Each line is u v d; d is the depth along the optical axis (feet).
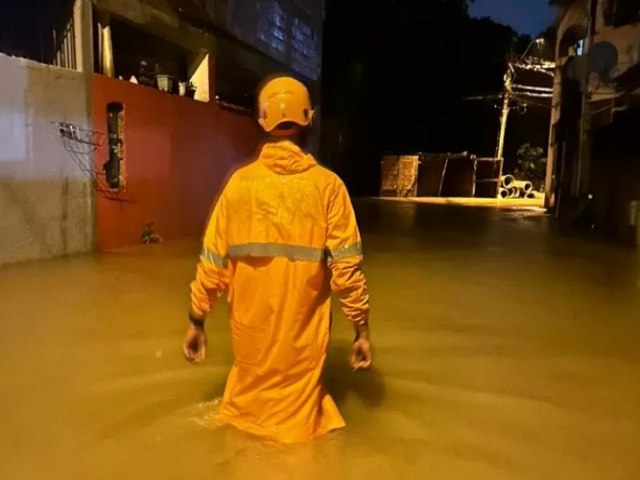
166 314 17.11
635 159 38.04
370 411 11.02
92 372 12.59
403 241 35.65
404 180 92.58
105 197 27.78
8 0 25.21
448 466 9.16
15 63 22.26
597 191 46.09
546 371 13.51
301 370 9.59
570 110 56.90
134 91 29.48
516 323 17.43
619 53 47.34
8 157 22.25
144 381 12.13
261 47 46.78
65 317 16.58
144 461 9.00
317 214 9.38
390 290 21.50
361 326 10.05
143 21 30.60
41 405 10.93
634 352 14.99
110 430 9.98
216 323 16.43
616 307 19.69
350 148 96.22
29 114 23.06
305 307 9.43
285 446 9.46
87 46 26.02
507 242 36.32
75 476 8.59
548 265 27.91
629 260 29.84
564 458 9.53
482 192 98.32
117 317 16.70
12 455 9.14
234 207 9.53
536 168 106.93
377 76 98.17
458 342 15.46
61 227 25.25
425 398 11.73
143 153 30.48
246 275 9.39
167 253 27.68
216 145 38.37
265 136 10.36
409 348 14.84
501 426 10.62
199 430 9.95
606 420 11.00
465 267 26.86
